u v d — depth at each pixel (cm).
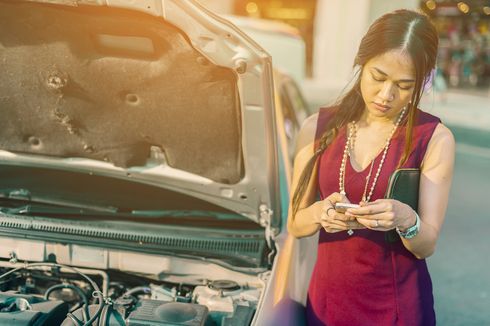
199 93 172
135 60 168
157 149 195
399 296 165
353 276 168
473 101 1323
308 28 1942
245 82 162
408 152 155
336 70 1605
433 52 148
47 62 173
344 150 163
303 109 393
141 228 214
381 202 144
